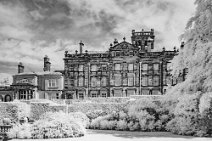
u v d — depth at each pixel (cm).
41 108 4166
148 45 7175
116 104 4069
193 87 2822
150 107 3403
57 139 2400
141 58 6956
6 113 4153
